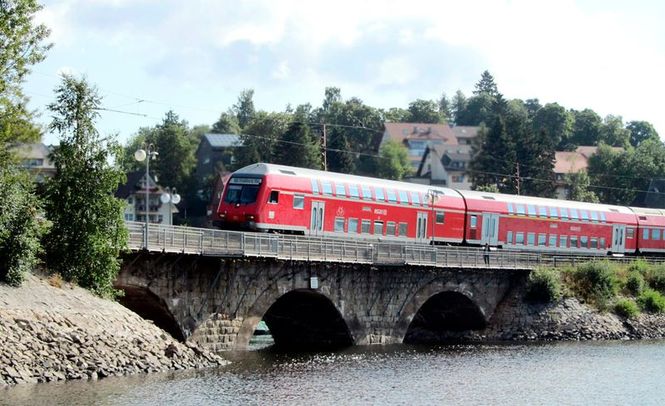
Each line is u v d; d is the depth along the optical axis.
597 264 93.06
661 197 168.12
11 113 53.53
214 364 57.38
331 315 73.44
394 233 84.31
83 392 45.47
